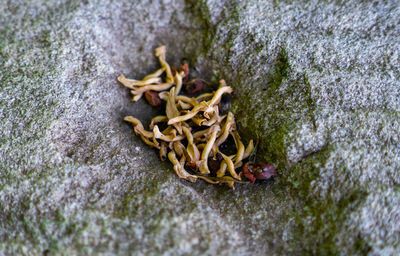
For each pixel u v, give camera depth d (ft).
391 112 0.65
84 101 0.68
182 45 0.75
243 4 0.72
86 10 0.74
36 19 0.73
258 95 0.69
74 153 0.66
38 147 0.64
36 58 0.70
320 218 0.63
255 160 0.67
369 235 0.61
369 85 0.66
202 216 0.62
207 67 0.74
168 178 0.65
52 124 0.66
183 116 0.67
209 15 0.73
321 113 0.65
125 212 0.62
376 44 0.68
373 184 0.62
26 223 0.62
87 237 0.61
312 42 0.69
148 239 0.61
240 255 0.61
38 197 0.62
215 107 0.67
